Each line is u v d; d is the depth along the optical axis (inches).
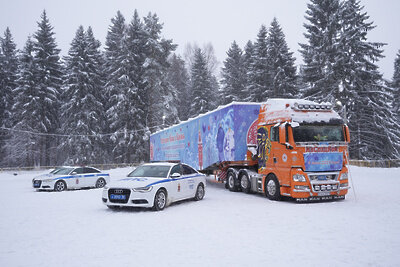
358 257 200.8
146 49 1841.8
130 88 1772.9
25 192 662.5
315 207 392.2
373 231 265.9
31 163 1795.0
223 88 2266.2
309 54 1526.8
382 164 1174.3
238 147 552.1
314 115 441.4
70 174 695.1
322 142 432.8
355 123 1374.3
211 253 214.4
